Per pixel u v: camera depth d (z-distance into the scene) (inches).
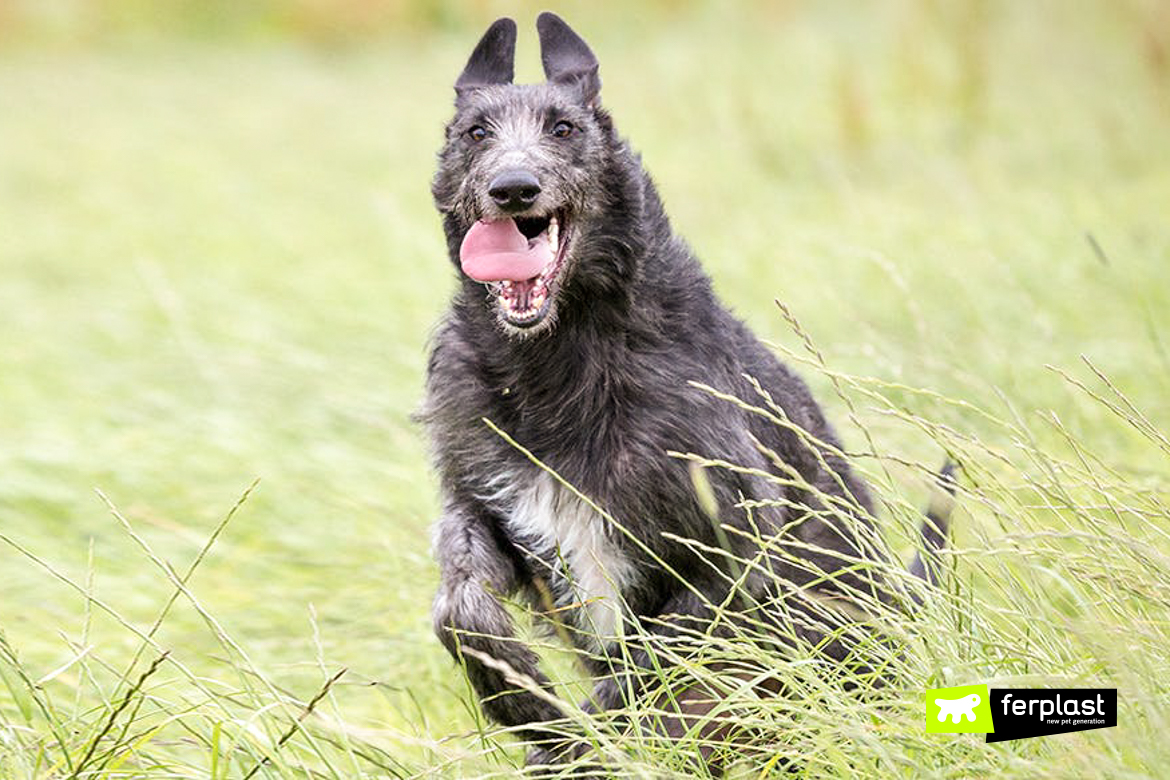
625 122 1141.1
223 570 469.7
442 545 344.2
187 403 632.4
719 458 338.6
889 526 348.8
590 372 339.0
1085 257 660.1
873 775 276.4
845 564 368.5
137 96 1589.6
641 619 344.8
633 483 336.2
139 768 312.5
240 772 319.9
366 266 826.2
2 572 458.9
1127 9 1165.7
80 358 714.8
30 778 294.0
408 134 1272.1
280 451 556.1
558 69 393.4
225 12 1937.7
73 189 1170.6
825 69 1249.4
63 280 904.3
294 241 930.7
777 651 333.7
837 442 388.5
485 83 400.8
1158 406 476.7
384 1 1814.7
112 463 546.0
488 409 346.3
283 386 635.5
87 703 372.8
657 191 369.4
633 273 344.8
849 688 326.0
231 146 1299.2
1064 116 1046.4
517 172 342.0
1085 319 589.3
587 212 345.4
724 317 365.7
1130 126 987.9
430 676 396.8
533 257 338.6
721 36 1503.4
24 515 504.7
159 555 478.0
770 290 663.1
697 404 340.5
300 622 435.2
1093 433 458.3
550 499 342.3
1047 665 284.2
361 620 428.8
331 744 323.6
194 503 515.5
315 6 1844.2
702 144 1064.8
